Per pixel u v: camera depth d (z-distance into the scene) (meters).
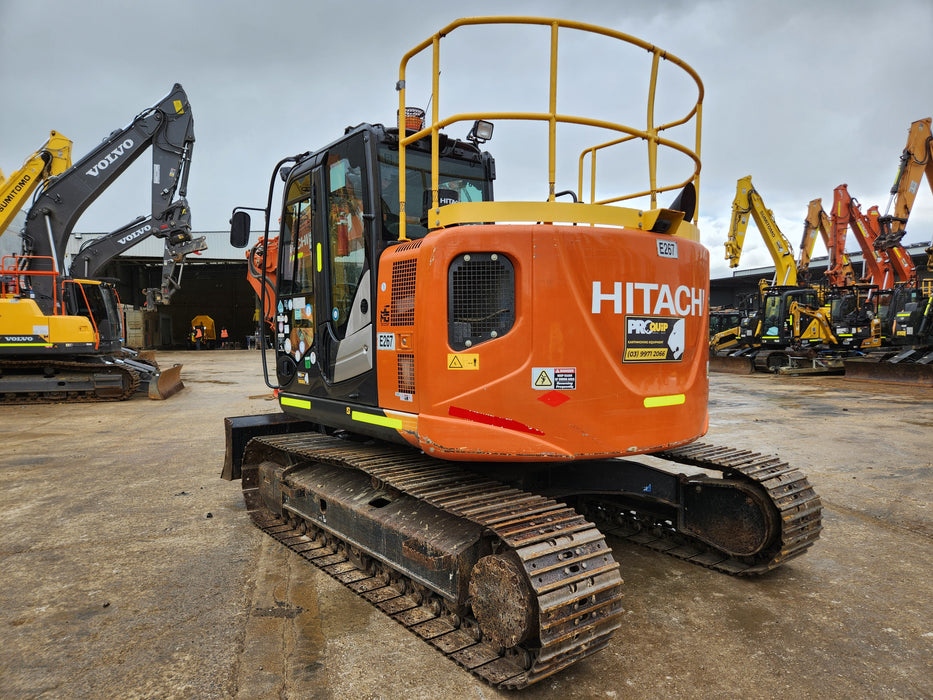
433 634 3.12
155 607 3.55
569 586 2.64
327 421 4.18
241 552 4.41
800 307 19.92
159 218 15.20
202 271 41.25
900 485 6.08
